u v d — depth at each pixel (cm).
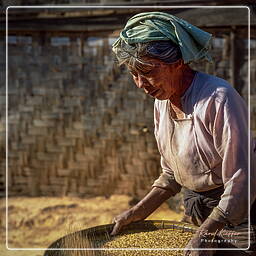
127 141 449
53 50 449
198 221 210
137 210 216
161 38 175
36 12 418
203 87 183
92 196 459
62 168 466
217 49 409
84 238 197
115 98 446
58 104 458
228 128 176
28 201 447
